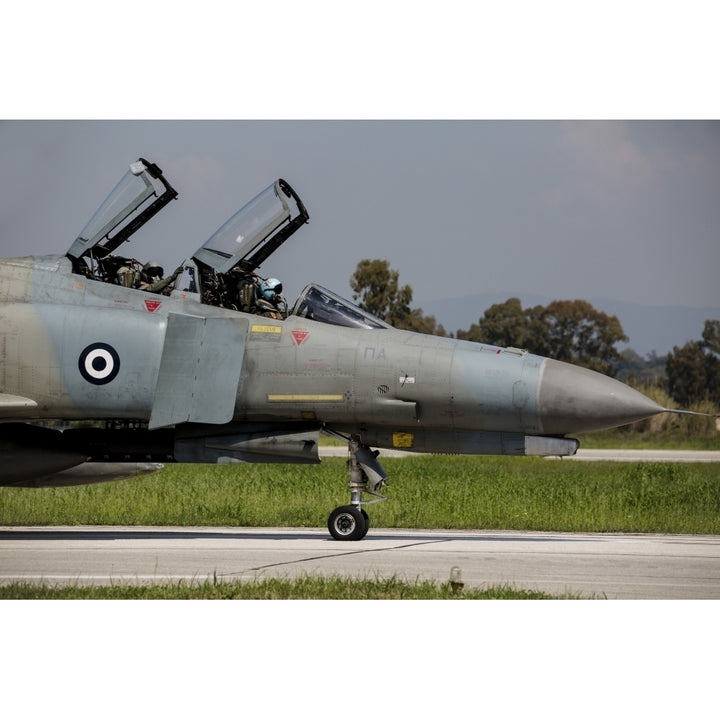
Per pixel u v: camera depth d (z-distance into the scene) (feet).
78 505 207.82
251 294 174.81
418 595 123.13
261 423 175.11
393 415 168.66
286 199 175.63
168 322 168.55
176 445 175.11
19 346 169.68
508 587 129.39
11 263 177.88
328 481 255.09
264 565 144.66
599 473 326.24
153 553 153.79
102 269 179.32
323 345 170.09
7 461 174.91
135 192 176.24
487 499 217.36
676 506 217.36
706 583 135.54
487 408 166.30
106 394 169.17
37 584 129.80
